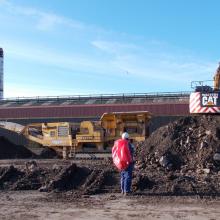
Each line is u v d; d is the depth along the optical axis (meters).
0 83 81.19
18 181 18.11
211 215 12.45
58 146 36.84
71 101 57.72
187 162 21.75
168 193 15.94
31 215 12.70
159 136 24.02
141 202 14.52
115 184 17.25
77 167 18.48
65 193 16.50
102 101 55.84
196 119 24.66
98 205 14.08
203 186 16.59
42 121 53.69
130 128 35.28
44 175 18.47
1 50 81.00
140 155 23.16
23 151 39.19
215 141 22.20
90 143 35.94
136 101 54.16
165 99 53.81
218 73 27.72
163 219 11.98
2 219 12.19
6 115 55.19
